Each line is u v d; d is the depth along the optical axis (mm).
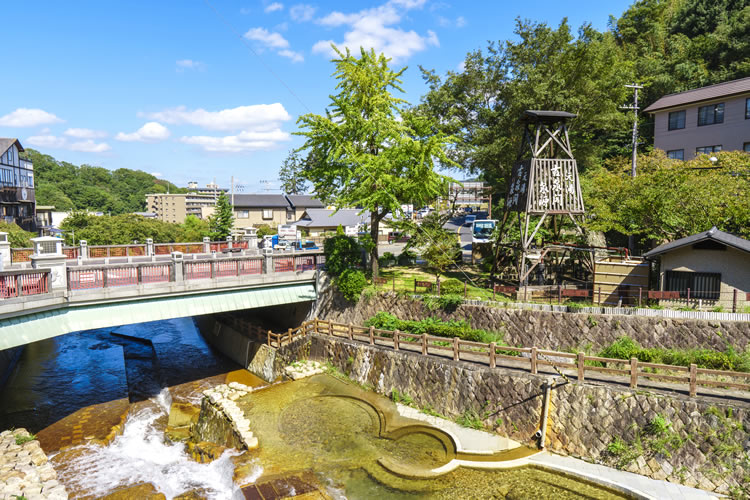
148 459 16078
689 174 22781
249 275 22906
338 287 24531
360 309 23734
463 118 36719
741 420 12258
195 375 24969
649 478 12750
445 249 29203
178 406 20828
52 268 17000
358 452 14797
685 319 15859
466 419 16266
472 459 14164
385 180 23734
